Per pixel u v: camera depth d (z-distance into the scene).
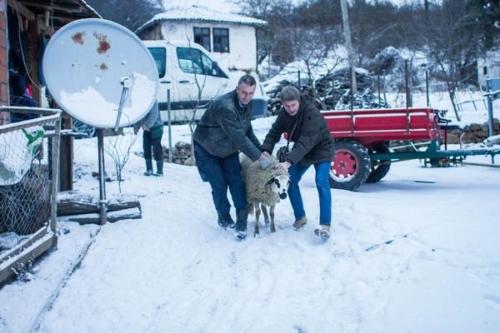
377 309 3.36
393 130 7.76
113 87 5.20
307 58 18.97
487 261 3.93
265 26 29.28
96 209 5.26
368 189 8.20
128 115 5.17
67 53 4.95
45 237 4.40
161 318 3.44
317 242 4.88
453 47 24.05
